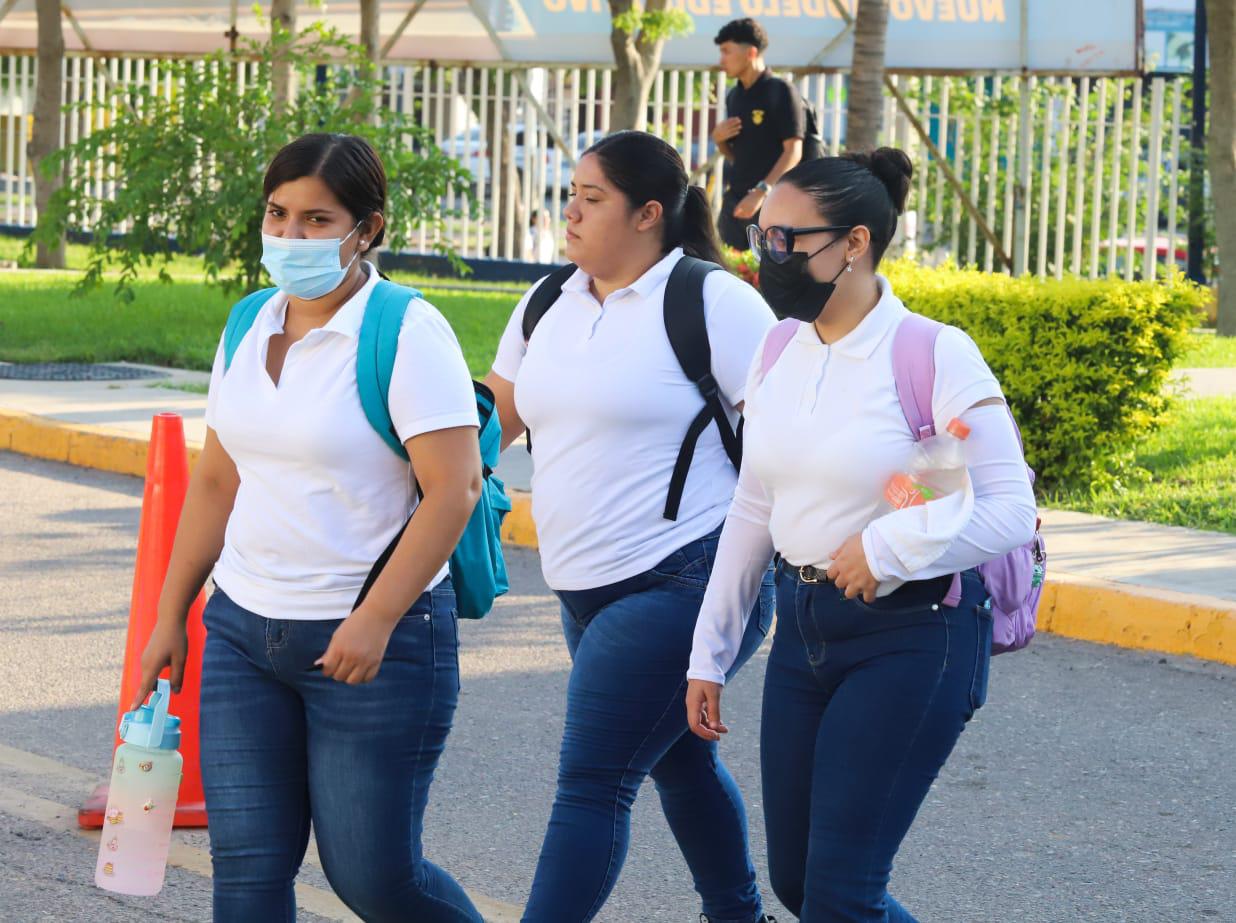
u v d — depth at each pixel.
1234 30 25.11
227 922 5.22
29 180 35.34
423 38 30.67
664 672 5.74
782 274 5.04
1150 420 14.85
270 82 23.23
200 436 15.77
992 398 5.01
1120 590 10.91
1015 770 8.68
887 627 5.05
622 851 5.70
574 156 30.78
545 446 6.01
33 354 20.56
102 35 33.16
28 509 14.27
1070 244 29.80
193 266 31.97
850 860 5.01
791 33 29.48
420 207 22.81
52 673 9.98
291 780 5.26
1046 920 6.94
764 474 5.22
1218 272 26.28
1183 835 7.86
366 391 5.05
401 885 5.20
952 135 30.05
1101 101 28.55
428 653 5.17
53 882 7.09
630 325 5.91
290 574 5.11
